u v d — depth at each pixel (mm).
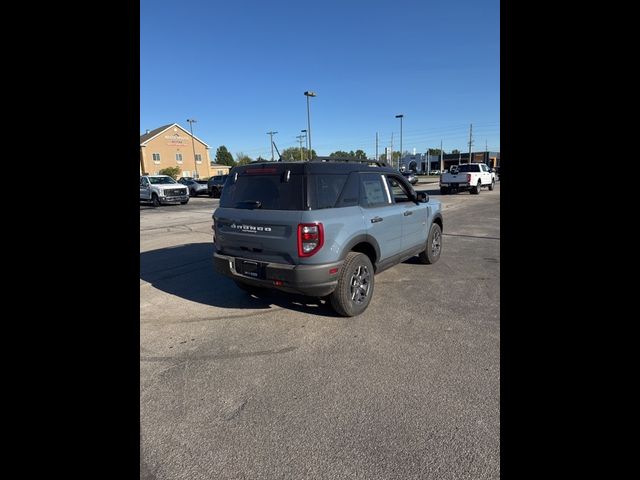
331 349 3295
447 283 5184
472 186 22500
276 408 2479
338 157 4672
